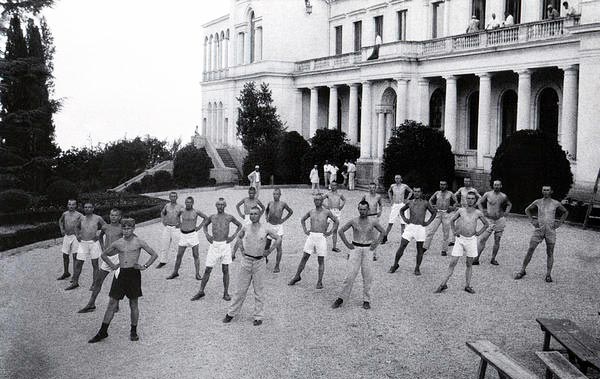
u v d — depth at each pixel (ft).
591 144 93.25
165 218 60.75
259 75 191.21
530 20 118.73
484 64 117.19
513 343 37.50
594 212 82.58
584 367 31.99
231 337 39.06
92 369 33.88
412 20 155.12
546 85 112.47
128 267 38.78
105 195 124.47
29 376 32.89
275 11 187.73
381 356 35.68
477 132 130.93
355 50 184.03
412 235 55.11
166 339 38.81
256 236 41.42
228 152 207.51
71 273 57.98
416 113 135.13
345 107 182.29
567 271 56.34
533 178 87.40
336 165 147.33
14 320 42.93
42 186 122.83
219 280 55.31
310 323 41.83
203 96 244.01
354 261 45.09
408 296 48.39
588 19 93.66
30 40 129.39
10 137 122.83
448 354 35.88
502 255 63.98
